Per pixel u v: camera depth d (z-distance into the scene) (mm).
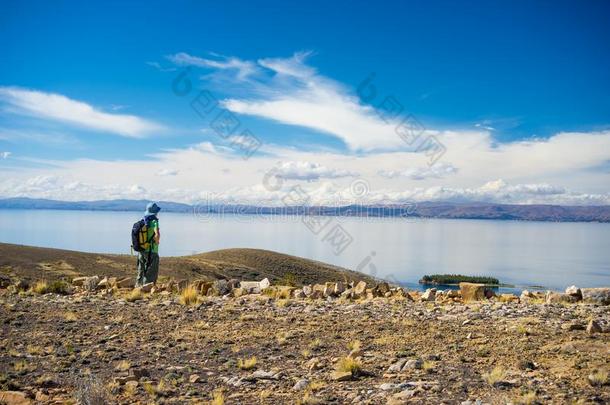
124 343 10172
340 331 10984
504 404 6215
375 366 8312
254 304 14508
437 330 10781
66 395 7152
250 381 7770
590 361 8078
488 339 9828
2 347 9758
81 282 18859
